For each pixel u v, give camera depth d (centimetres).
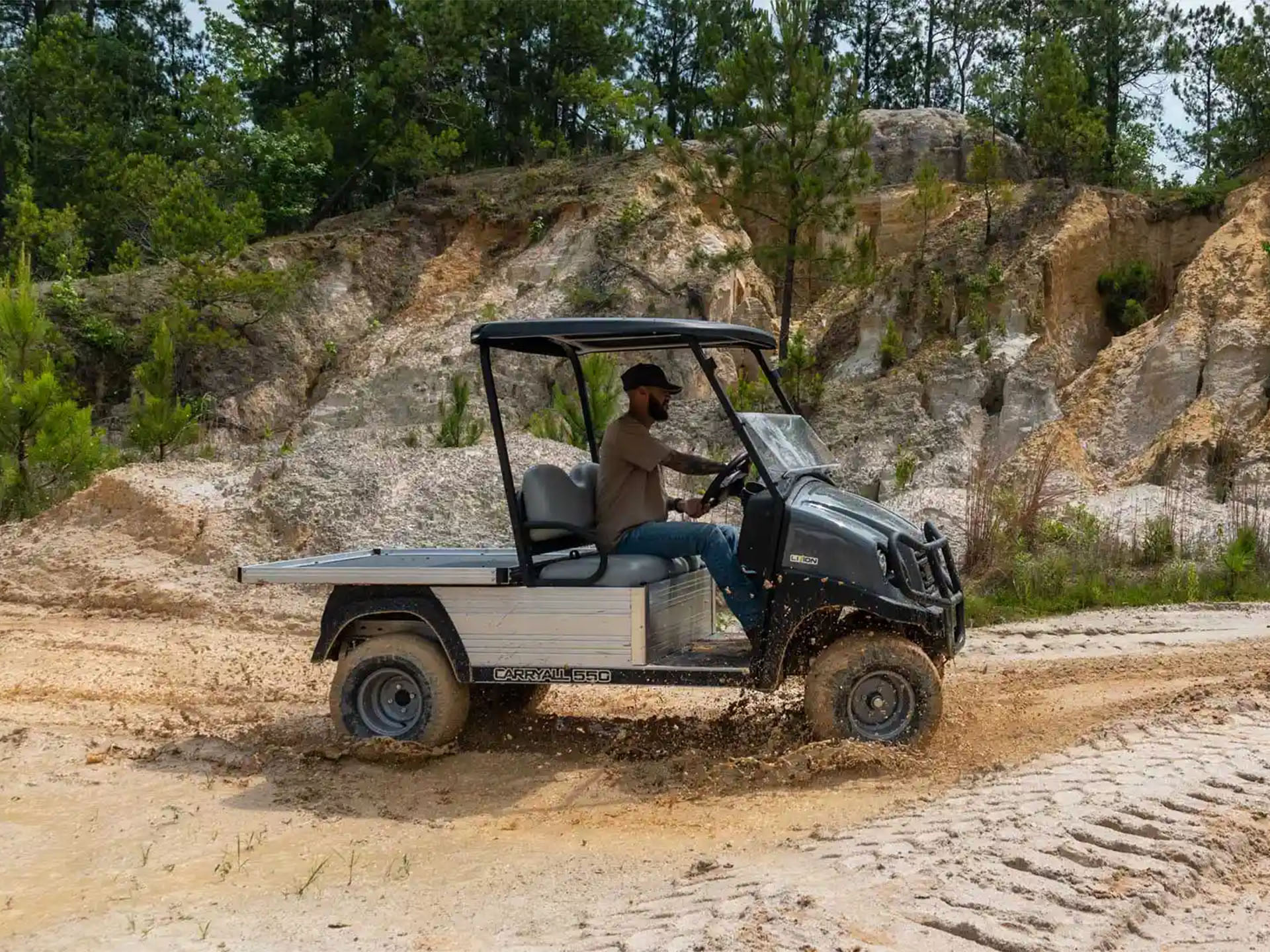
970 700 844
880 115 4166
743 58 2773
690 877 502
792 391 2958
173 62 6191
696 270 3588
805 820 580
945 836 512
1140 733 675
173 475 1577
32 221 4172
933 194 3356
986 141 3744
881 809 584
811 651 719
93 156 4744
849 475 2711
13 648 1083
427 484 1448
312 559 802
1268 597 1349
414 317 3850
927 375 2966
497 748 745
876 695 682
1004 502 1575
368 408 3491
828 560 666
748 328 736
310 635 1173
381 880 526
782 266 2903
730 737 752
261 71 5197
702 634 766
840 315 3500
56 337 2381
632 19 5103
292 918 480
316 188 4884
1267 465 2305
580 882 511
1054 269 3170
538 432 1950
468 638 703
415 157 4431
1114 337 3209
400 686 731
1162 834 496
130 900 508
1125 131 4416
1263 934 412
